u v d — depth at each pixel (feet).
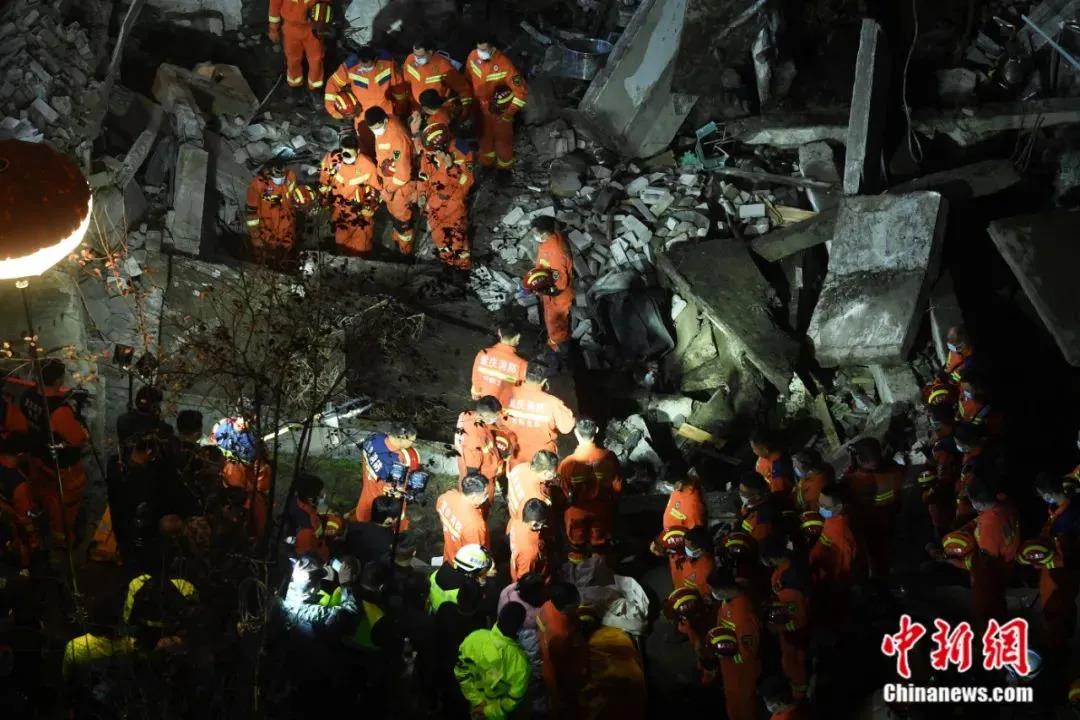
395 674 30.83
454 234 47.70
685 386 47.50
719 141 53.21
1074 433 43.88
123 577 35.47
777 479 34.50
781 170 52.90
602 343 48.03
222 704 29.04
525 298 48.96
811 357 46.29
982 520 30.94
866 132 48.08
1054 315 43.68
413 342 45.88
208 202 48.42
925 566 36.86
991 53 54.85
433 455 42.19
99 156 46.68
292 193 45.16
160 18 56.65
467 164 46.83
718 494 40.42
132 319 42.55
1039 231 45.34
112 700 28.68
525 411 38.06
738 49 53.57
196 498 33.42
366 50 49.14
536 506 31.94
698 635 31.73
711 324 47.80
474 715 29.22
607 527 36.24
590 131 54.90
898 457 42.88
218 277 44.86
